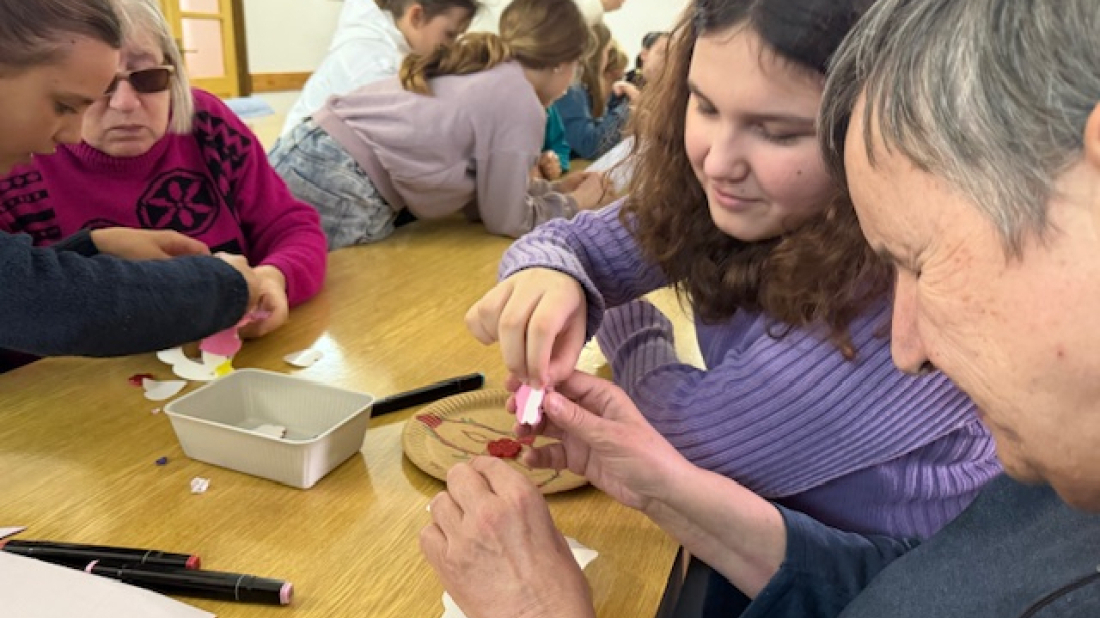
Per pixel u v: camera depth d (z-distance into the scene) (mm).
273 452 767
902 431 686
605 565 691
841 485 723
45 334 896
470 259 1610
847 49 406
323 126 1829
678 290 940
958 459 711
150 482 775
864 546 667
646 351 902
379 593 639
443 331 1193
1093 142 282
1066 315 313
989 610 465
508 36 2055
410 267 1536
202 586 620
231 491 767
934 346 373
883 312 669
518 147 1816
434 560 609
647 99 877
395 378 1029
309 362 1063
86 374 1004
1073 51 290
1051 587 433
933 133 328
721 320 878
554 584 570
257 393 910
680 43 805
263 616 607
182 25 4910
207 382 992
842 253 665
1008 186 308
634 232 931
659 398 808
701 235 865
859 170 382
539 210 1909
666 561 701
